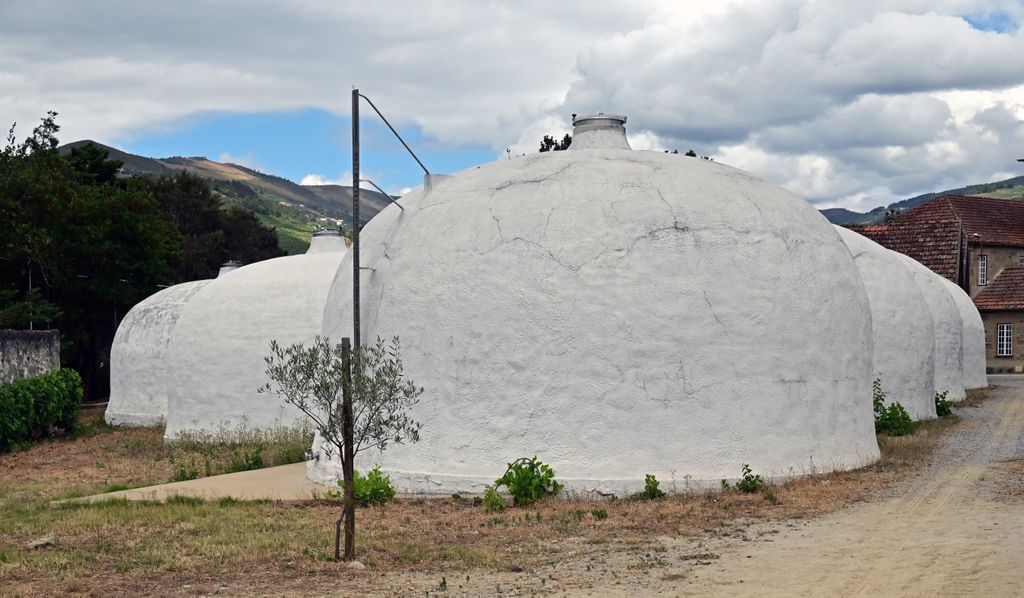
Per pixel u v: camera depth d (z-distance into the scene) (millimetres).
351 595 9312
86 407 38250
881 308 22172
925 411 22734
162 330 29984
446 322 14523
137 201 39719
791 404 14609
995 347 44312
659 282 14234
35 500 15812
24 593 9461
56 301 39062
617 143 17297
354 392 10867
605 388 14008
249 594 9391
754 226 14945
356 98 14430
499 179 15477
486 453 14156
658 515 12641
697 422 14102
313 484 15992
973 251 46281
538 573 10023
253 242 60062
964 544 10508
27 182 37750
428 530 12227
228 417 23297
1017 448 17938
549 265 14297
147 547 11398
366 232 16891
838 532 11430
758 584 9328
